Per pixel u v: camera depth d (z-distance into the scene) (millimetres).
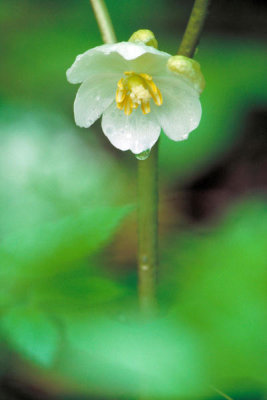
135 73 443
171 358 446
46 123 790
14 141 744
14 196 688
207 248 513
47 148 746
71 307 467
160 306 480
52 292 470
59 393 529
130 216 689
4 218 671
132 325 460
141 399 466
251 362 448
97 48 424
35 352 457
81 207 696
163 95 446
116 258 637
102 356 450
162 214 746
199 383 445
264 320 457
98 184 727
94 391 510
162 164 745
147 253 462
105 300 471
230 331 454
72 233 460
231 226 540
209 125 724
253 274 474
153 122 448
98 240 458
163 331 453
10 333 460
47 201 692
